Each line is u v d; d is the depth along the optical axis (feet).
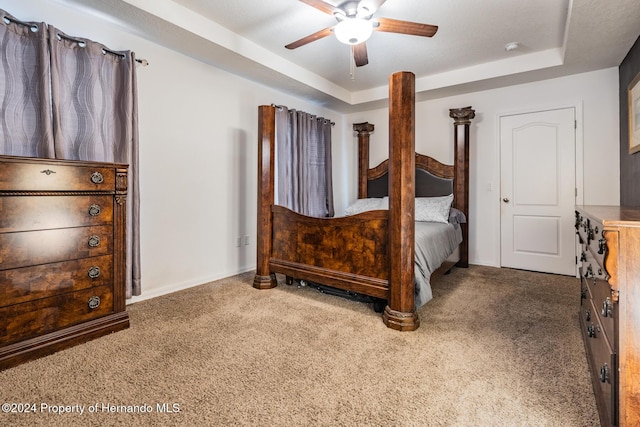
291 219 9.52
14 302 5.48
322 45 10.25
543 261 12.16
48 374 5.19
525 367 5.47
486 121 13.14
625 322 3.38
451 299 9.05
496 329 7.02
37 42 6.66
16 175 5.45
